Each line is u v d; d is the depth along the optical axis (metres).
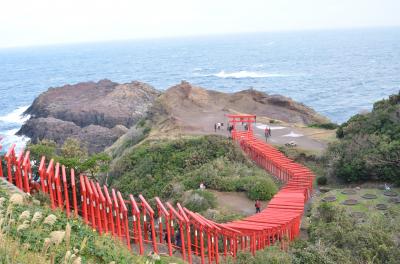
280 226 23.30
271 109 77.06
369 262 18.25
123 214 21.41
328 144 45.69
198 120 61.03
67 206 20.78
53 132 89.62
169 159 42.25
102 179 43.66
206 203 31.12
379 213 27.78
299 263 18.50
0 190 18.53
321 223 24.56
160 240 23.11
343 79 163.50
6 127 108.62
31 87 198.38
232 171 38.00
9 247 12.27
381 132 40.16
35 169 26.30
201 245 20.86
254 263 18.59
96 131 86.62
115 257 15.61
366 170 35.66
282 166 38.28
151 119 64.00
